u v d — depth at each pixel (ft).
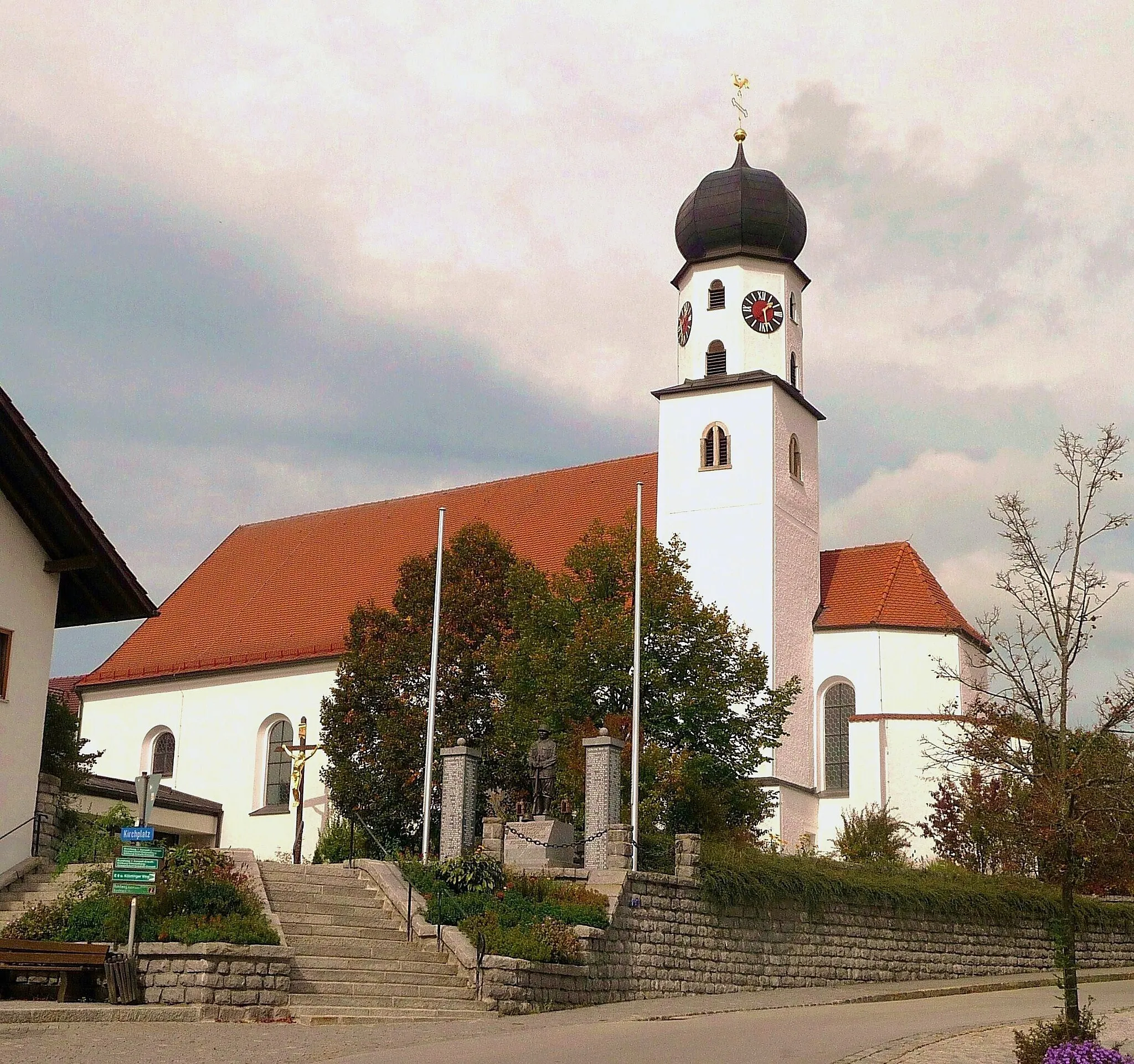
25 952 76.48
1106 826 70.38
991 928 127.13
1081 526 71.97
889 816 165.17
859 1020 80.69
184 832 183.73
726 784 128.77
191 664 196.54
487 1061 61.16
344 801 151.33
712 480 180.14
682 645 130.62
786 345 184.55
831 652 180.34
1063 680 70.28
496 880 97.14
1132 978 120.37
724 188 183.83
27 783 107.04
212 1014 74.84
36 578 110.22
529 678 132.98
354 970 83.30
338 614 193.98
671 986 99.76
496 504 201.87
